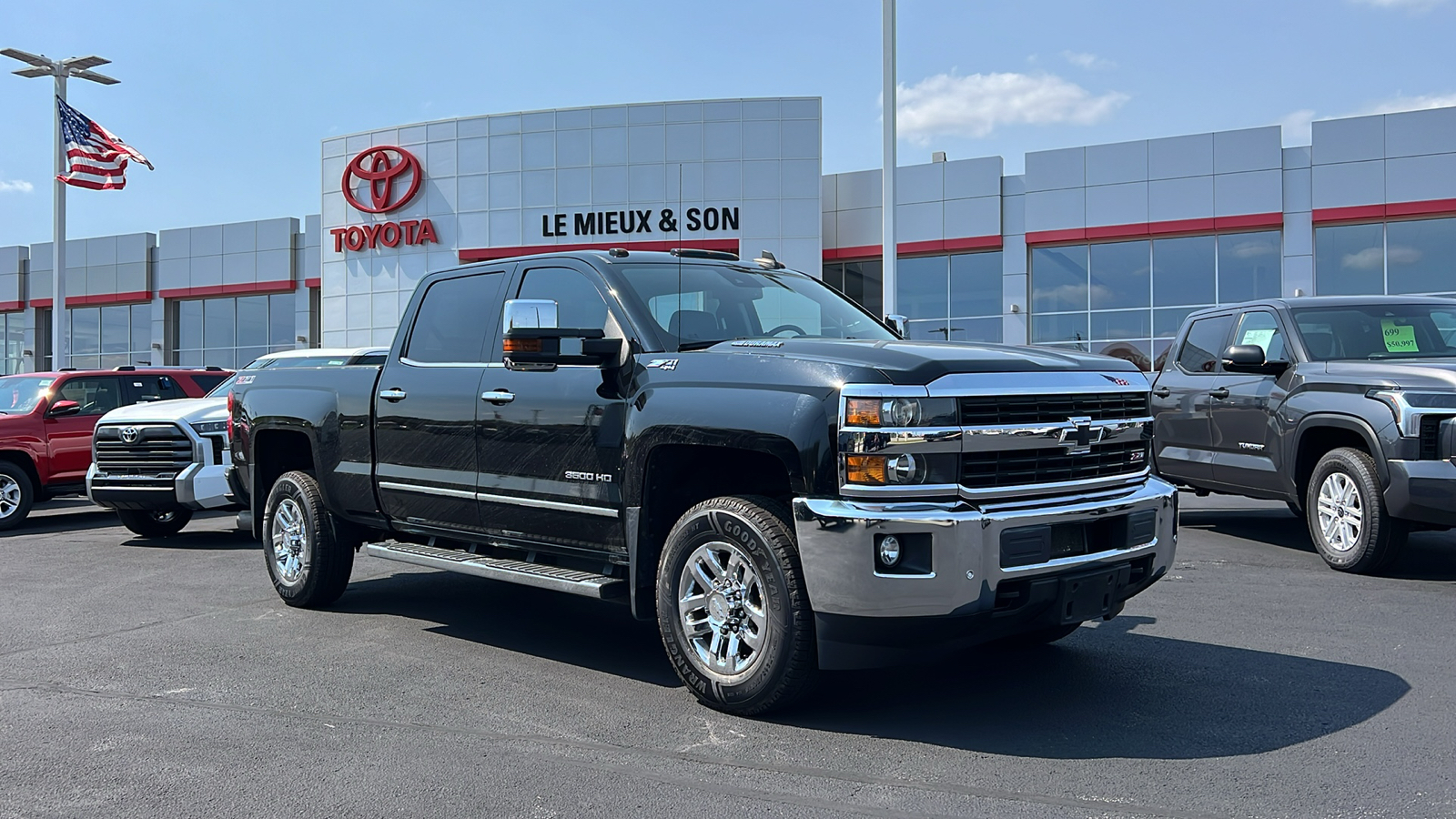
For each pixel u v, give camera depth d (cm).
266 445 722
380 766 391
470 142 2750
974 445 402
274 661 550
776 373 425
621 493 477
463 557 567
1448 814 331
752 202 2553
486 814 345
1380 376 715
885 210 1540
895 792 358
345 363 668
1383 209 2141
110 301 3534
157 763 397
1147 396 474
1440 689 464
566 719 445
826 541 395
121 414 1064
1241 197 2236
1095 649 541
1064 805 343
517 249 2703
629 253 539
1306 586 698
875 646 404
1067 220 2373
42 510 1464
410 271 2841
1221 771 371
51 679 520
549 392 513
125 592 759
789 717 439
